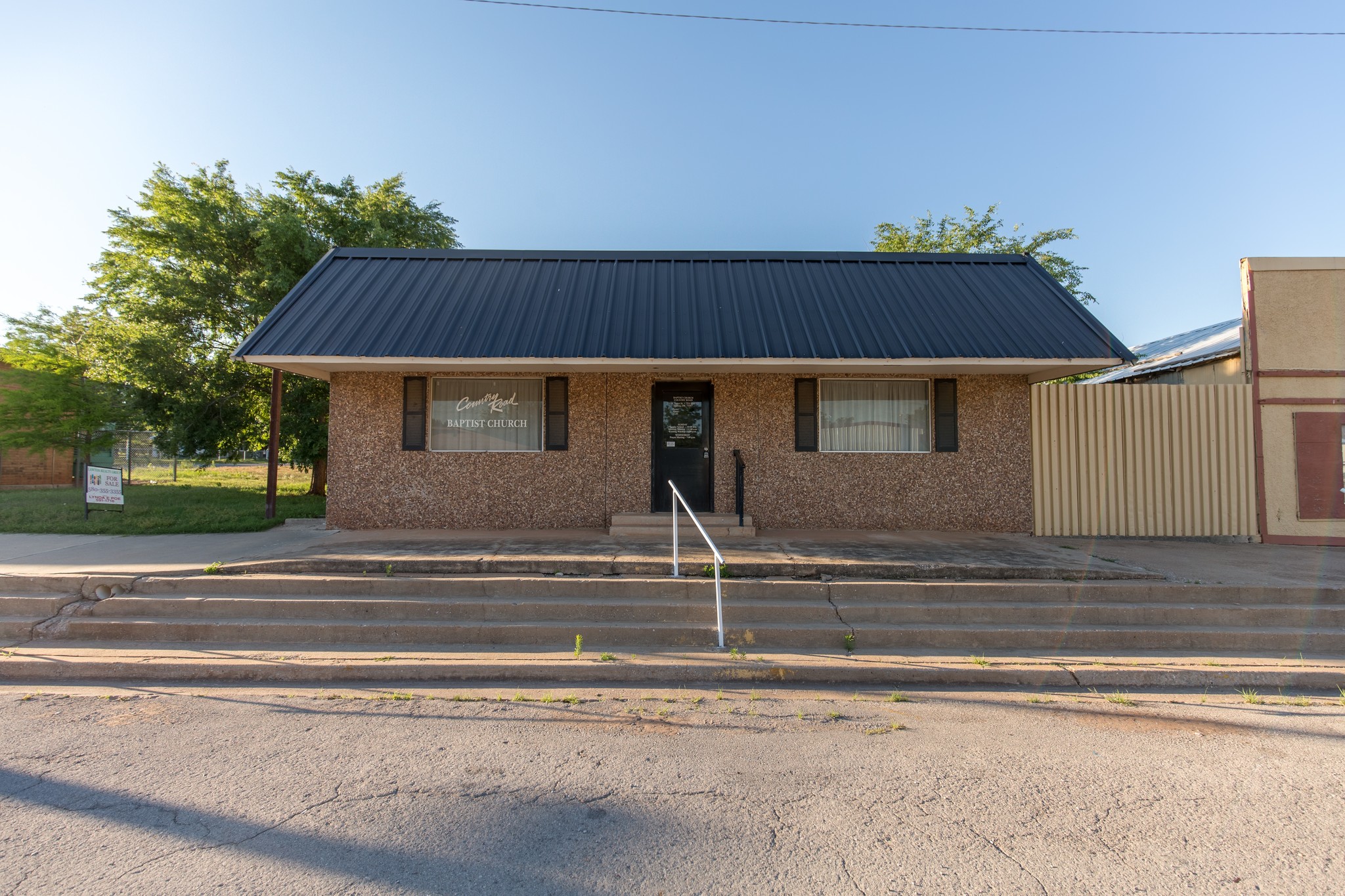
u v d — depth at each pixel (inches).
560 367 381.1
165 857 121.3
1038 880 117.0
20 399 577.6
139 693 208.4
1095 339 376.2
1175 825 135.7
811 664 227.9
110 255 688.4
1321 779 157.1
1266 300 434.9
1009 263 470.6
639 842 128.0
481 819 136.0
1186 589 281.0
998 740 177.5
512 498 418.3
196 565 295.7
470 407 421.7
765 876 117.6
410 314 394.9
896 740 176.9
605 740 175.5
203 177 673.0
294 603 262.7
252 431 695.1
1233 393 429.1
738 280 442.3
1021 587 279.3
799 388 423.2
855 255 476.1
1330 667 232.5
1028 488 421.7
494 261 463.2
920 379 426.9
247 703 200.5
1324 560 347.3
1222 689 223.0
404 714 193.0
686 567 295.6
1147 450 424.8
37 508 498.6
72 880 114.1
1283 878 118.0
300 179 704.4
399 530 411.8
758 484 420.2
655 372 414.3
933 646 250.7
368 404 417.4
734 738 177.3
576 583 279.4
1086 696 211.9
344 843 126.3
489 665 224.1
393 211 698.2
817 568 296.5
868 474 421.4
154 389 609.9
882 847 126.7
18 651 234.8
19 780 150.6
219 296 649.0
